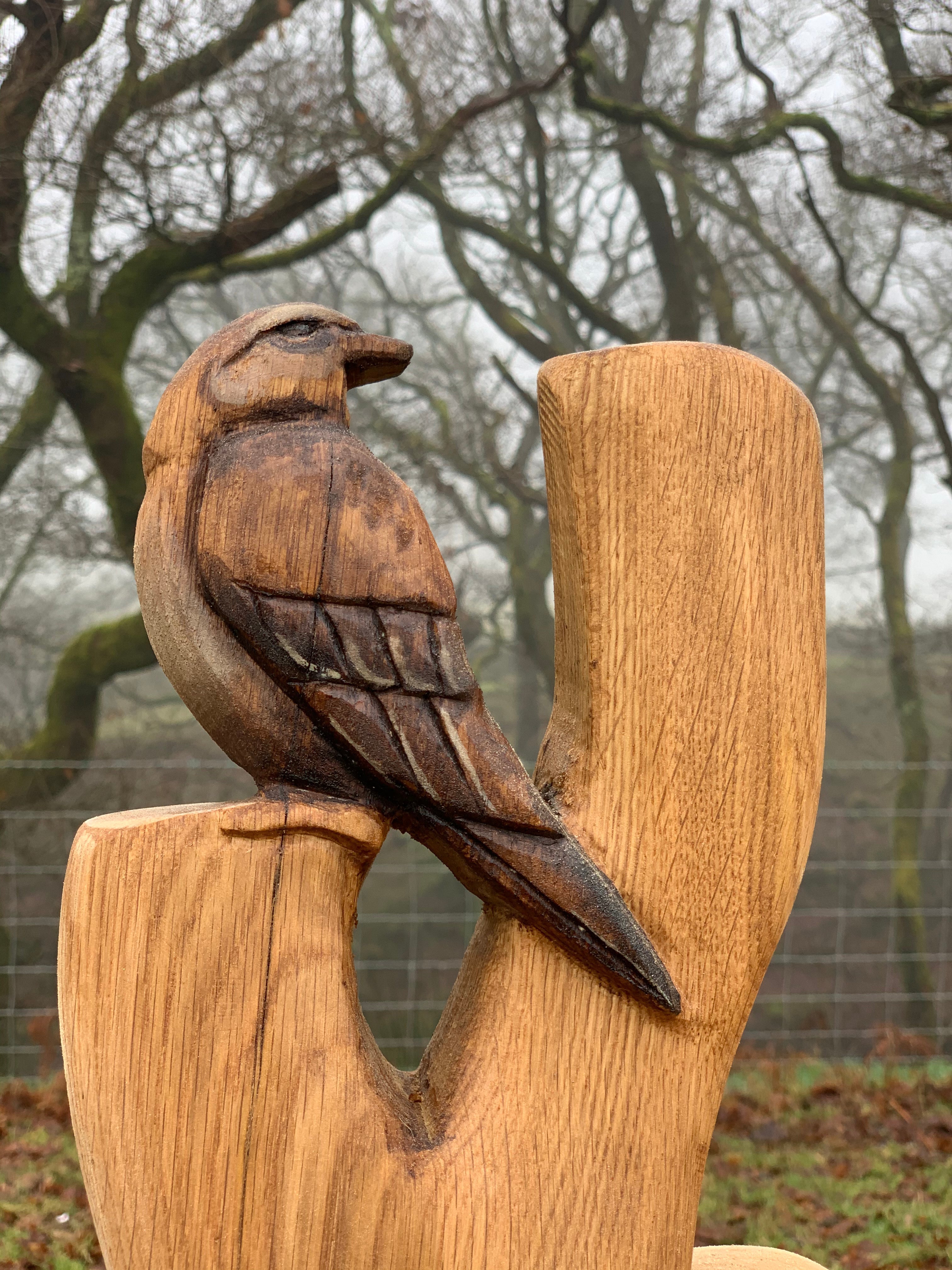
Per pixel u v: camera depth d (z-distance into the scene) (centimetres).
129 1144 82
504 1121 87
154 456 89
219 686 85
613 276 675
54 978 597
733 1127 322
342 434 90
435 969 699
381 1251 83
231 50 410
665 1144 90
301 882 85
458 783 86
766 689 97
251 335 90
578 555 97
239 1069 83
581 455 96
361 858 88
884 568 705
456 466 655
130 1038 82
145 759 704
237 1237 82
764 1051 445
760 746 96
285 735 86
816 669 101
